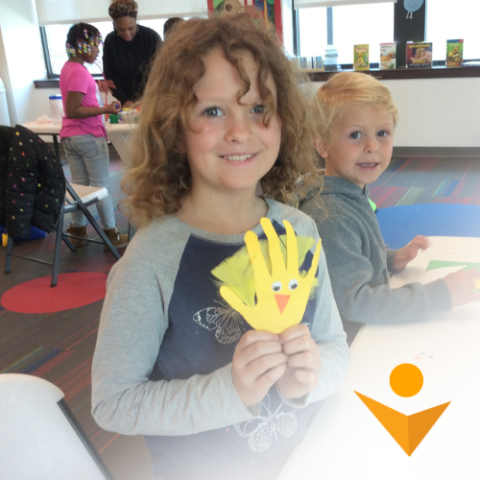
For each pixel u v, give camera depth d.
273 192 0.85
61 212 2.71
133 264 0.68
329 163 1.10
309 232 0.79
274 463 0.74
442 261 1.17
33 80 6.24
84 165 3.27
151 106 0.70
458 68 4.60
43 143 2.42
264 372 0.58
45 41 6.29
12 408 0.60
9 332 2.29
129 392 0.65
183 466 0.72
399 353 0.80
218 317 0.69
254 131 0.66
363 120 1.01
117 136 3.19
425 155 4.98
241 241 0.70
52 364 2.02
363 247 1.04
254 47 0.67
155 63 0.72
